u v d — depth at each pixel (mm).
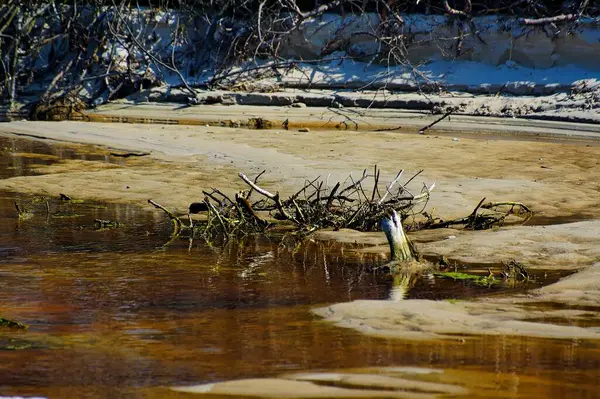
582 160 20453
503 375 6344
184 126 28094
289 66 34500
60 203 15914
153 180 17953
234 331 7785
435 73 33062
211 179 17953
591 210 14867
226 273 10586
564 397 5863
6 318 8258
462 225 13672
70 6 36531
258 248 12266
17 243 12445
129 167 19938
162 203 15812
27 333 7762
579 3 32656
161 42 36438
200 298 9227
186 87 33781
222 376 6387
